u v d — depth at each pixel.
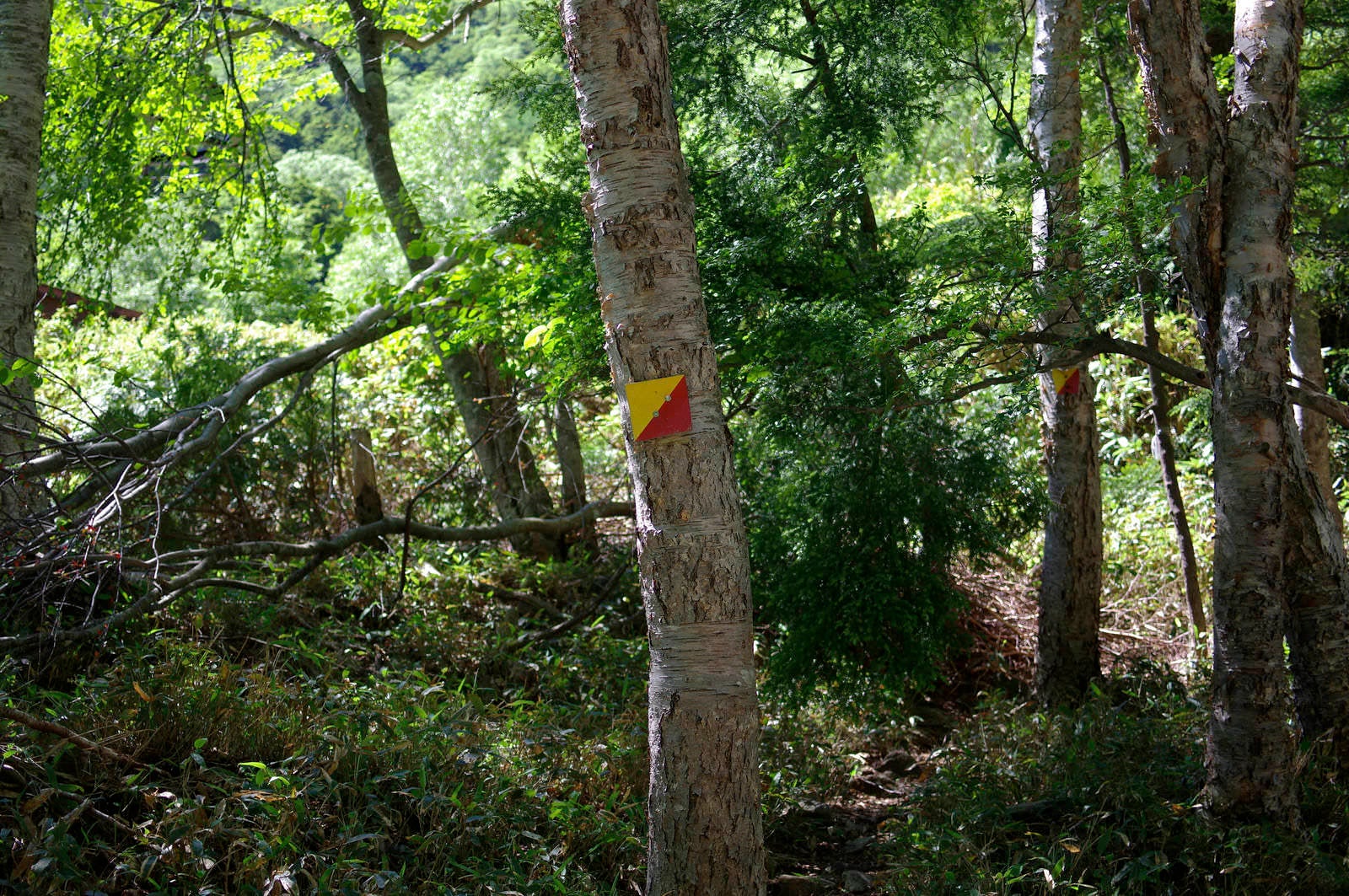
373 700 5.02
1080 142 6.38
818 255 6.26
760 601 6.85
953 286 5.19
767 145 6.51
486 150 22.14
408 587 7.35
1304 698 4.93
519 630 7.34
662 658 3.53
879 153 6.91
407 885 3.70
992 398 7.93
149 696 4.02
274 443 8.50
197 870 3.30
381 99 8.73
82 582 5.22
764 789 5.25
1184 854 4.20
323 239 6.78
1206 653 7.09
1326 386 7.63
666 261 3.53
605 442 10.66
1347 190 8.05
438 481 7.36
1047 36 6.46
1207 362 4.67
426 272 7.50
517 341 7.52
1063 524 6.86
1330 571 4.81
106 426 6.40
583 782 4.70
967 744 6.07
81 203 7.59
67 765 3.75
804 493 6.48
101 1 7.45
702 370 3.55
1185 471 9.53
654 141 3.54
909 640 6.25
